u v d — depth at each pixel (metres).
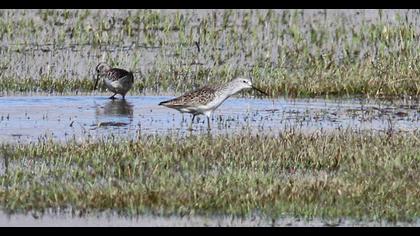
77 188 13.20
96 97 20.97
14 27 27.61
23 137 16.75
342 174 13.77
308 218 12.32
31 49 25.25
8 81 21.70
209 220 12.29
